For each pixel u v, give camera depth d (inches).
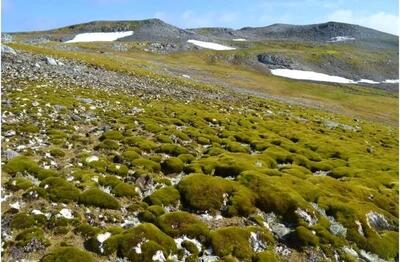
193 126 1932.8
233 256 821.9
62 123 1457.9
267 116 2878.9
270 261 824.3
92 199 887.1
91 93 2204.7
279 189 1065.5
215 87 4613.7
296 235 922.7
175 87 3572.8
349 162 1731.1
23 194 860.6
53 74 2586.1
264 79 7401.6
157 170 1167.6
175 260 767.7
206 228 863.7
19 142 1162.0
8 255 685.9
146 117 1881.2
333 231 990.4
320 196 1119.0
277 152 1594.5
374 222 1079.0
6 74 2213.3
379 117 5324.8
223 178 1120.8
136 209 906.7
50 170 980.6
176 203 972.6
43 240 727.1
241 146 1625.2
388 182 1473.9
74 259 689.0
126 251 746.2
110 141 1295.5
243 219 966.4
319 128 2741.1
